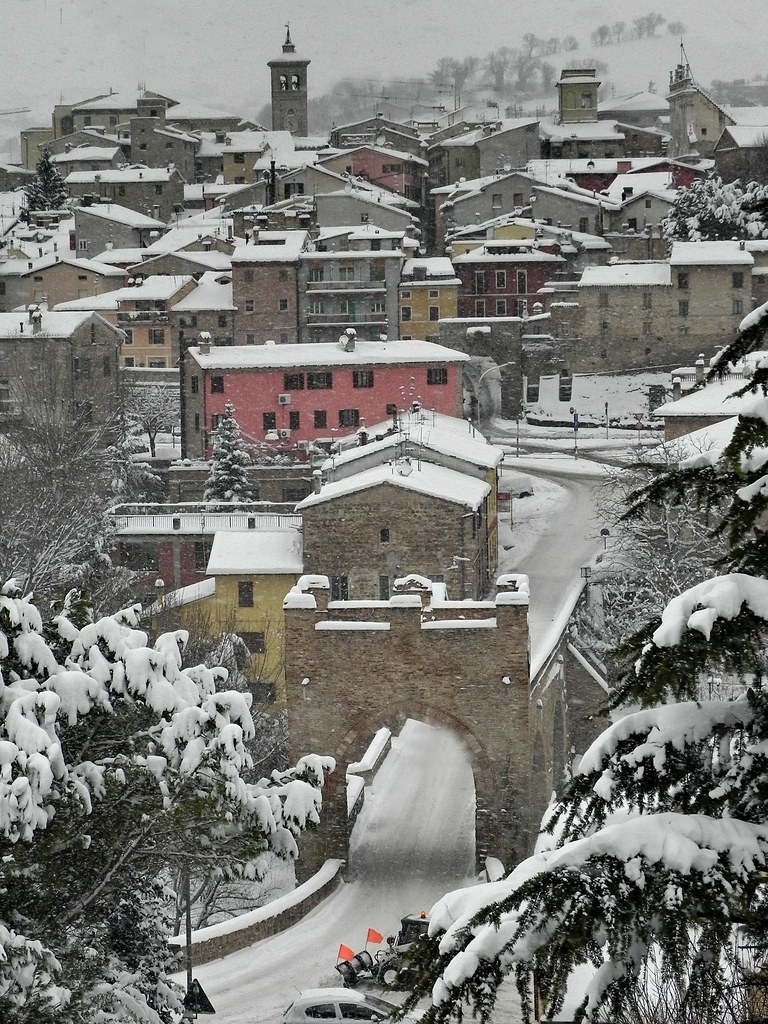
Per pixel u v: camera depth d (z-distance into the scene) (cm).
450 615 6731
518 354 16775
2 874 2892
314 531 9888
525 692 6606
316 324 17462
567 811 1636
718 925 1377
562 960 1338
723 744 1531
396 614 6675
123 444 13688
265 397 13925
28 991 2708
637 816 1430
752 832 1392
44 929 3031
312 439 13950
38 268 19825
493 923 1366
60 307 18025
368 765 7900
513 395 16700
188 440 14300
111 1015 3133
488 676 6631
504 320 16800
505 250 18100
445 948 1381
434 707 6681
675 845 1368
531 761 6706
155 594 10412
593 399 16450
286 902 6084
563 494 13038
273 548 10319
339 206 19962
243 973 5412
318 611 6719
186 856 3198
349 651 6712
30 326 16012
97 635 3153
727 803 1465
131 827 3094
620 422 16012
